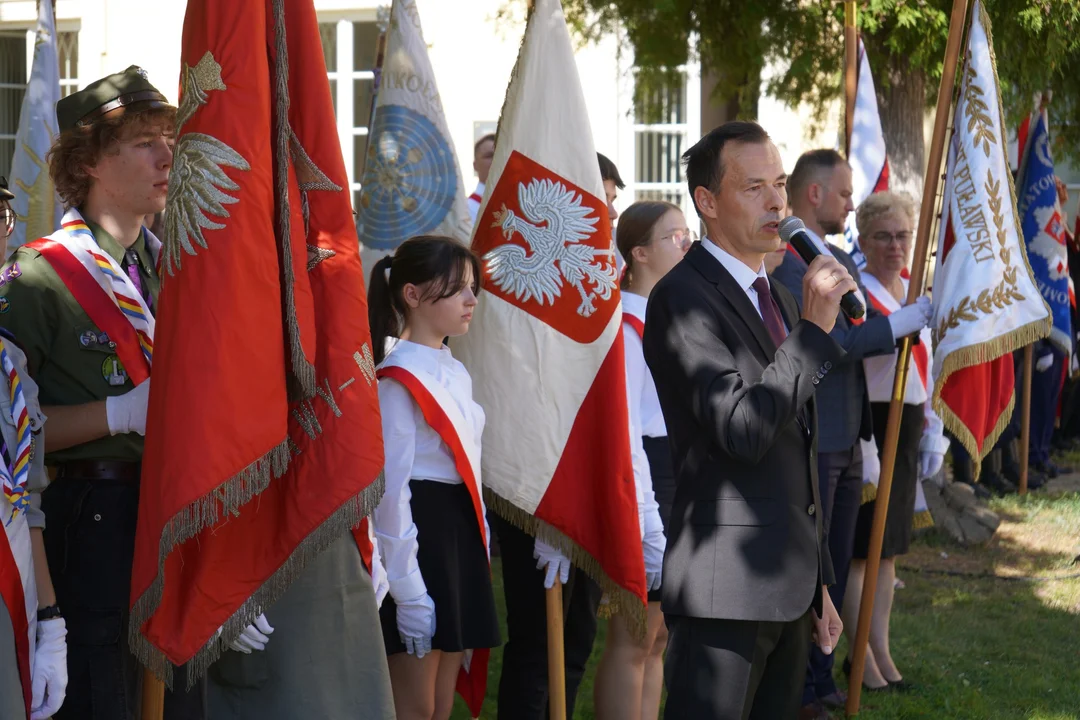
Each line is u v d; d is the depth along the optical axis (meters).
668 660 2.92
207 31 2.49
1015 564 6.96
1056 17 7.62
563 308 3.59
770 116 10.78
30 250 2.89
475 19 11.04
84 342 2.84
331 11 11.22
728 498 2.83
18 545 2.49
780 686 2.96
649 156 11.35
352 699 2.67
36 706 2.55
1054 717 4.73
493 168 3.72
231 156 2.44
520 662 3.77
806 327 2.71
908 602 6.22
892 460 4.58
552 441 3.57
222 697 2.65
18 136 5.18
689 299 2.86
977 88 4.66
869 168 6.67
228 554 2.52
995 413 4.94
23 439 2.54
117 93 2.92
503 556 3.80
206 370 2.37
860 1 7.66
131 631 2.45
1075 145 10.48
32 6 11.62
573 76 3.70
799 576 2.82
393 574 3.23
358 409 2.58
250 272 2.43
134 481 2.87
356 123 11.32
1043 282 8.75
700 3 8.32
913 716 4.69
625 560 3.50
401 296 3.42
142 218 3.06
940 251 4.71
